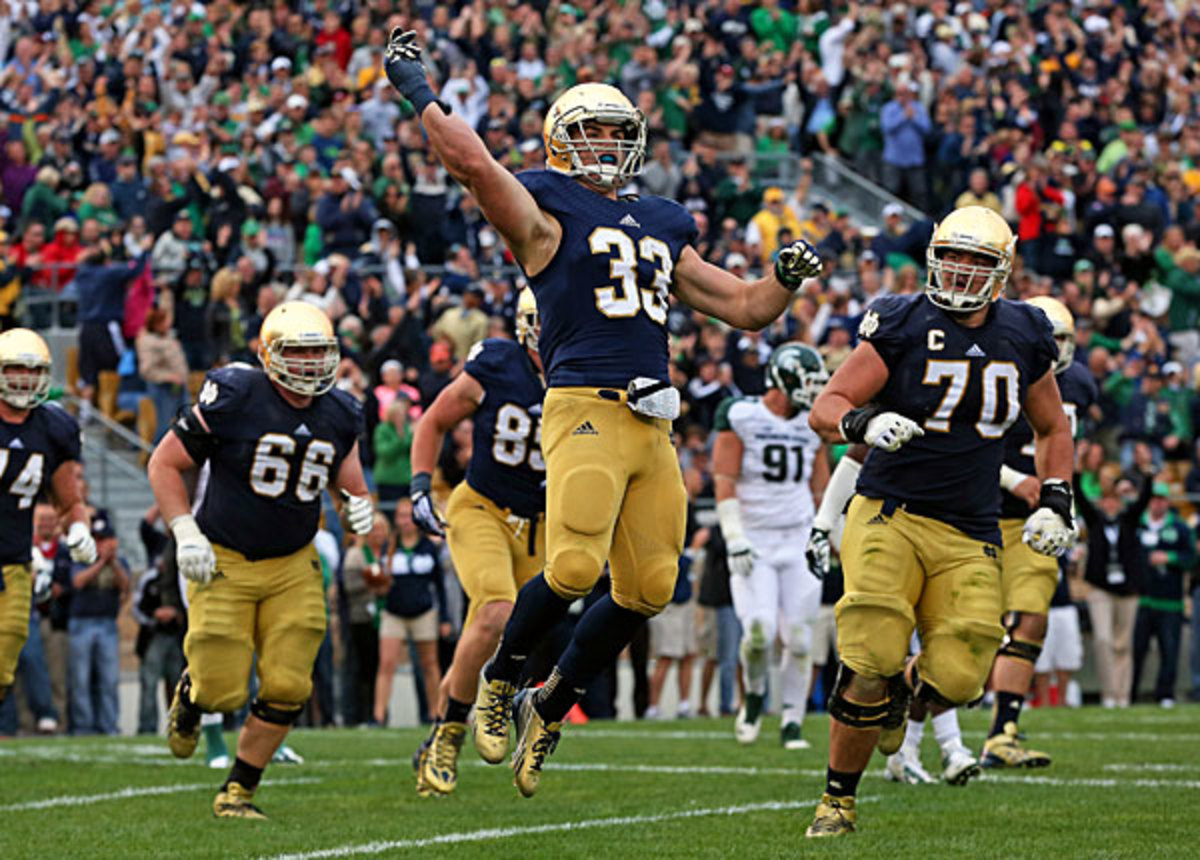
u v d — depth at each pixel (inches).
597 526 725.3
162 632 1766.7
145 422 2177.7
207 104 2593.5
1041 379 832.3
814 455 1359.5
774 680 1987.0
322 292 2196.1
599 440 729.6
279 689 924.6
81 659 1776.6
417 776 1051.3
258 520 921.5
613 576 756.0
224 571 924.6
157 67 2632.9
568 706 777.6
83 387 2178.9
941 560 808.9
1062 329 1133.7
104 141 2427.4
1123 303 2507.4
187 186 2281.0
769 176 2758.4
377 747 1417.3
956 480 808.3
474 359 1047.0
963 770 1013.8
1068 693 2062.0
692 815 903.1
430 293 2263.8
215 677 925.8
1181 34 3321.9
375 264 2309.3
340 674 1925.4
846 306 2336.4
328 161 2481.5
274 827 880.9
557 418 737.0
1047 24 3075.8
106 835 855.1
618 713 2053.4
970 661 807.1
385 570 1839.3
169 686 1779.0
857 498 824.3
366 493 957.8
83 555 1098.1
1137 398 2389.3
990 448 814.5
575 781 1098.1
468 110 2608.3
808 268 745.6
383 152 2500.0
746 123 2763.3
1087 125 2957.7
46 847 814.5
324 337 912.3
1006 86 2918.3
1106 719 1631.4
